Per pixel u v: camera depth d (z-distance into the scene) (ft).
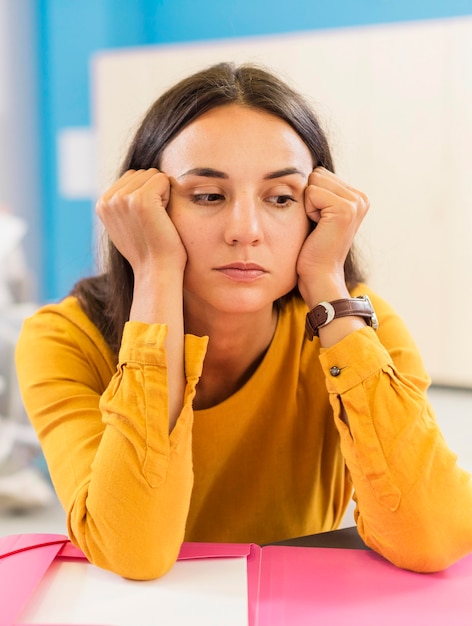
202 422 3.12
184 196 2.69
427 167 11.73
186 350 2.59
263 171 2.60
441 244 11.80
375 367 2.62
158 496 2.40
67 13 15.76
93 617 2.09
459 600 2.21
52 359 3.03
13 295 9.49
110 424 2.51
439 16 12.73
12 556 2.47
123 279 3.13
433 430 2.61
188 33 14.98
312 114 2.91
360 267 3.91
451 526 2.48
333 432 3.34
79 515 2.45
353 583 2.32
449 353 11.96
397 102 11.78
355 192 2.87
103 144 14.01
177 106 2.72
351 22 13.46
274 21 14.15
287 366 3.22
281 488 3.34
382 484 2.50
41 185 16.35
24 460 7.78
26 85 15.89
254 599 2.21
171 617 2.09
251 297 2.70
